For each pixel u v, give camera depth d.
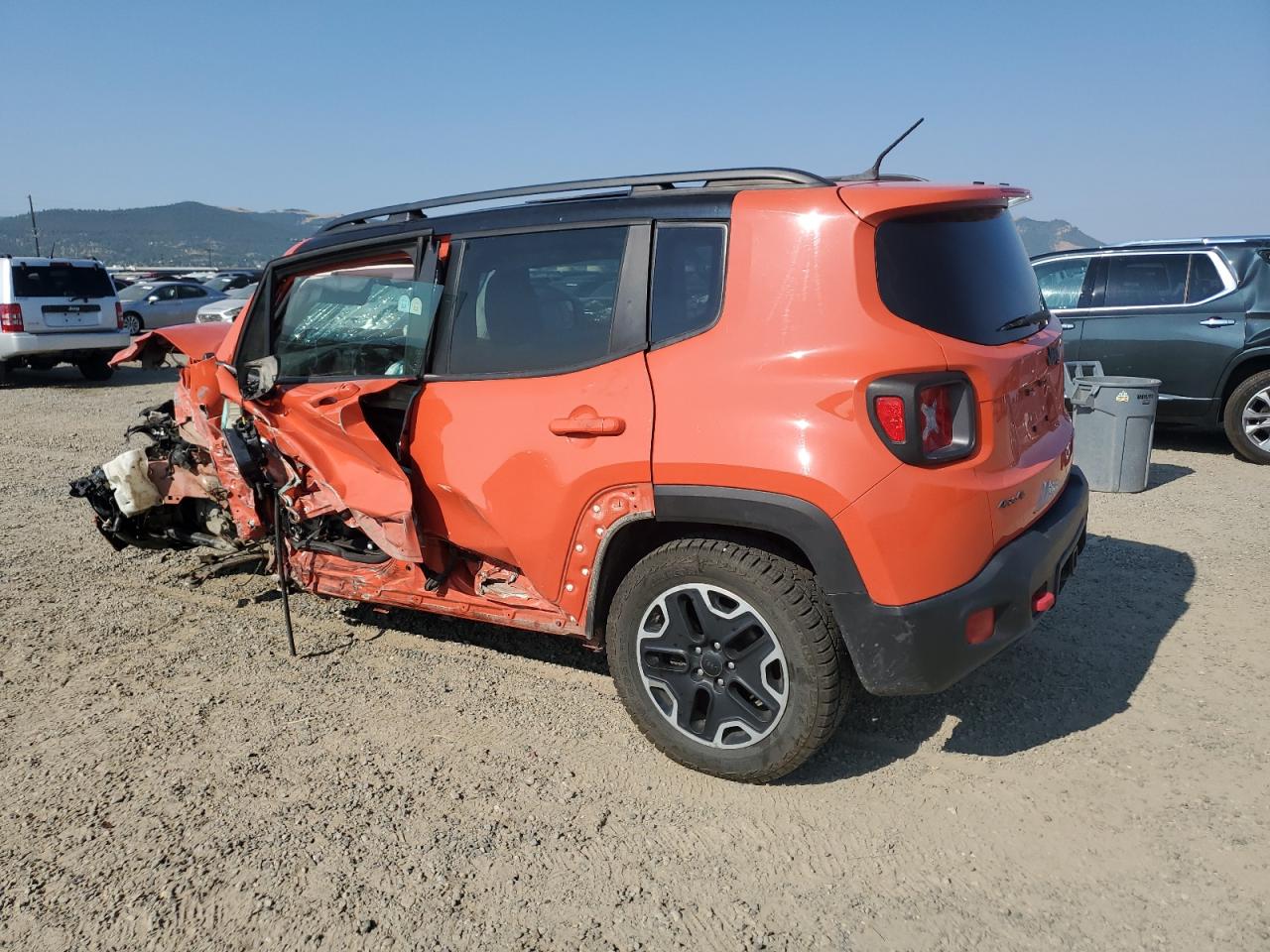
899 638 2.78
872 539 2.73
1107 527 5.89
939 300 2.90
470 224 3.62
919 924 2.50
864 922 2.51
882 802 3.04
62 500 7.28
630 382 3.11
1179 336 7.96
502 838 2.91
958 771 3.21
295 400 3.88
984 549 2.85
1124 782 3.10
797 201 2.96
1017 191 3.41
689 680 3.13
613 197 3.34
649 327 3.14
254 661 4.25
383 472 3.57
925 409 2.73
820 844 2.84
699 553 3.00
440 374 3.62
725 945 2.45
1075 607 4.58
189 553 5.81
